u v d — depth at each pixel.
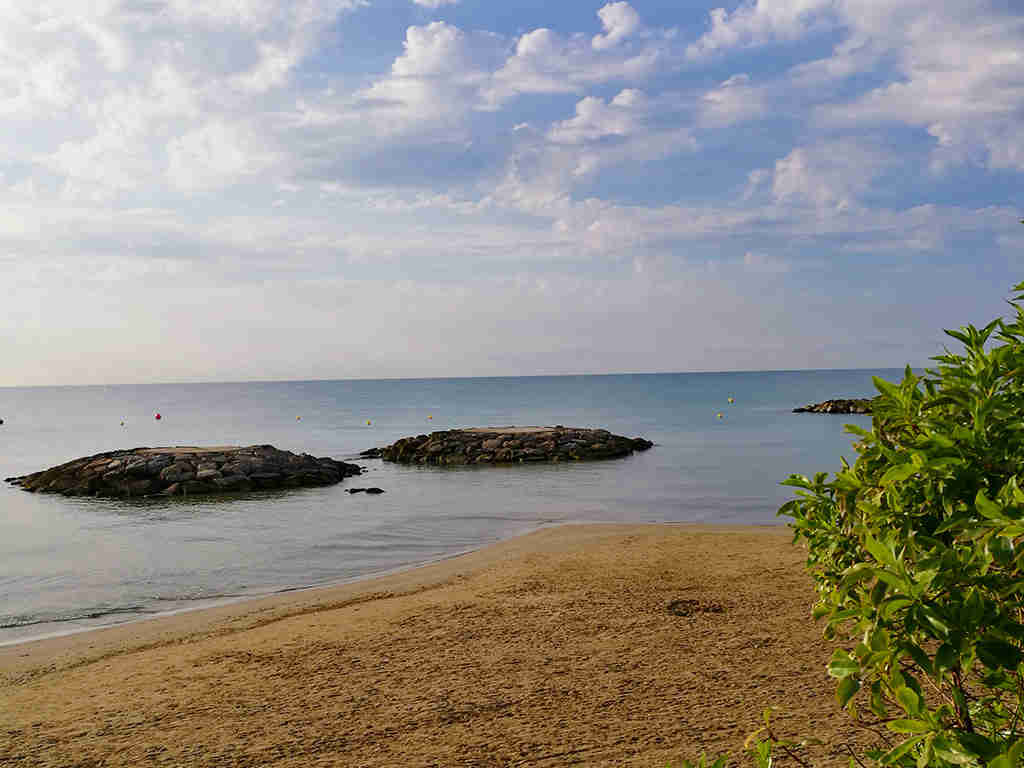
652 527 20.88
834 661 2.01
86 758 6.70
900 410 2.35
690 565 13.88
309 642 10.21
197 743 6.91
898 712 5.44
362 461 49.12
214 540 22.25
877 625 1.87
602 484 33.88
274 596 14.89
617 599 11.53
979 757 1.67
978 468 1.99
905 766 1.89
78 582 17.05
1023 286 2.36
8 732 7.47
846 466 2.52
